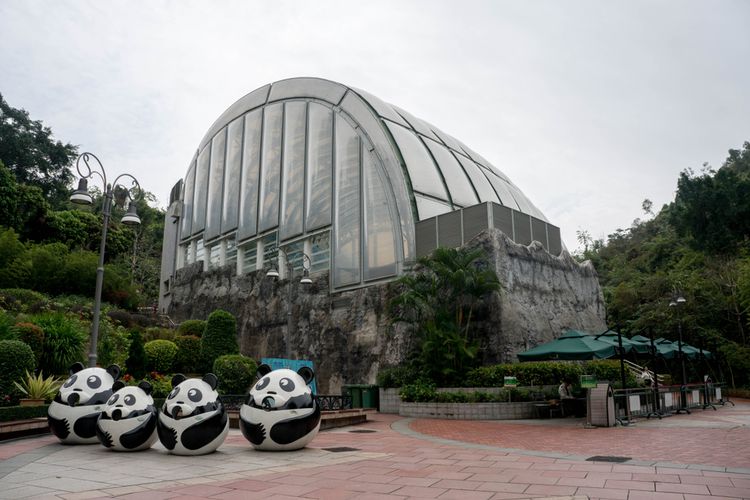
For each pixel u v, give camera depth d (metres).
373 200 27.20
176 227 44.16
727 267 33.38
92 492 6.64
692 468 7.82
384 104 31.52
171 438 9.66
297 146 32.94
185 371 24.41
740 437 11.84
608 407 14.77
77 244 39.75
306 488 6.84
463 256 20.91
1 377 13.80
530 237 25.08
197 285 38.72
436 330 19.66
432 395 19.05
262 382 10.55
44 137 51.41
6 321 16.80
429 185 27.27
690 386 21.17
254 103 37.69
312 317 28.31
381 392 22.02
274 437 10.05
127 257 57.50
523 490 6.47
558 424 15.91
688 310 33.06
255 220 34.75
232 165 38.44
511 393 18.31
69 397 11.32
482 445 11.21
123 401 10.41
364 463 8.86
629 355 19.66
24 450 10.63
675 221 38.12
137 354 19.64
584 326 25.59
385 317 24.59
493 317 20.95
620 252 71.88
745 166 75.62
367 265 26.47
